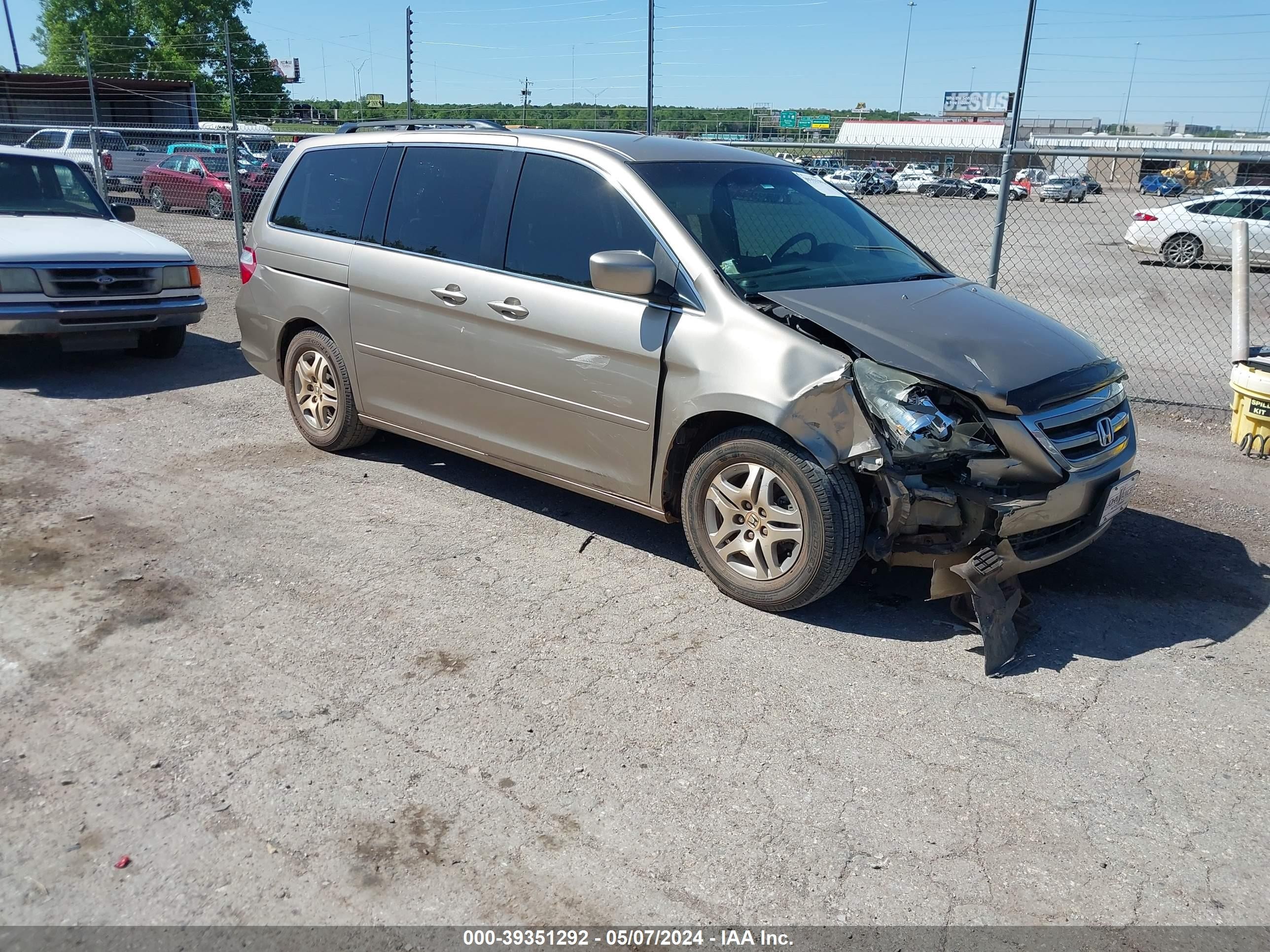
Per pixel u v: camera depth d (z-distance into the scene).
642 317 4.17
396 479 5.64
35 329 7.11
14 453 5.89
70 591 4.15
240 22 53.03
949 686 3.62
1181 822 2.91
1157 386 8.36
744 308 3.95
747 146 8.05
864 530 3.85
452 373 4.98
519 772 3.06
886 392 3.67
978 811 2.94
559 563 4.59
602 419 4.39
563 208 4.57
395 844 2.73
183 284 7.88
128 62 50.59
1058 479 3.72
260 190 17.73
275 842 2.72
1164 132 53.66
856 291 4.28
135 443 6.15
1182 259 15.17
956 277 4.95
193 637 3.81
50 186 8.59
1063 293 14.00
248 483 5.50
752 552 4.05
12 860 2.62
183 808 2.85
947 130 28.02
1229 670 3.79
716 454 4.06
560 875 2.64
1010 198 11.40
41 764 3.03
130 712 3.31
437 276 4.95
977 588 3.72
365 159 5.52
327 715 3.33
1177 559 4.80
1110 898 2.61
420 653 3.75
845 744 3.25
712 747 3.21
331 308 5.57
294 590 4.23
